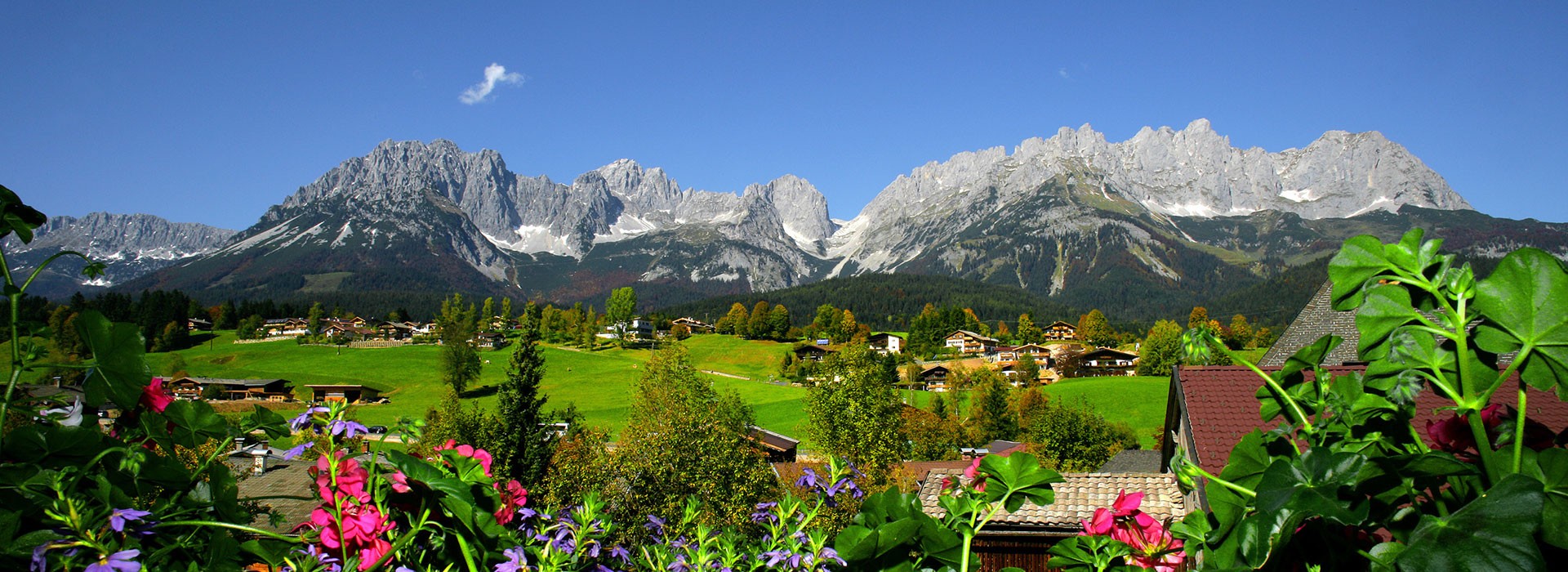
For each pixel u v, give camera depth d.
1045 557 12.11
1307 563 2.34
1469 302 2.22
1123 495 3.01
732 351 136.75
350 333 151.88
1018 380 88.38
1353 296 2.41
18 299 2.36
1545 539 1.85
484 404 78.94
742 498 18.36
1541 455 2.02
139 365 2.48
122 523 2.30
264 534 2.54
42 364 2.41
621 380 97.00
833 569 3.40
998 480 2.98
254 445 2.88
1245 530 2.15
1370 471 2.05
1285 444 2.52
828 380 29.70
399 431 2.80
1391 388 2.31
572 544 3.42
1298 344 17.11
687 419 21.08
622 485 19.86
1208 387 12.12
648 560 3.91
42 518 2.33
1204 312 97.50
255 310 171.75
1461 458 2.44
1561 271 2.07
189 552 2.59
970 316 172.88
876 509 3.24
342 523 2.54
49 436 2.40
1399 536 2.20
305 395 76.75
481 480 2.84
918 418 55.59
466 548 2.71
